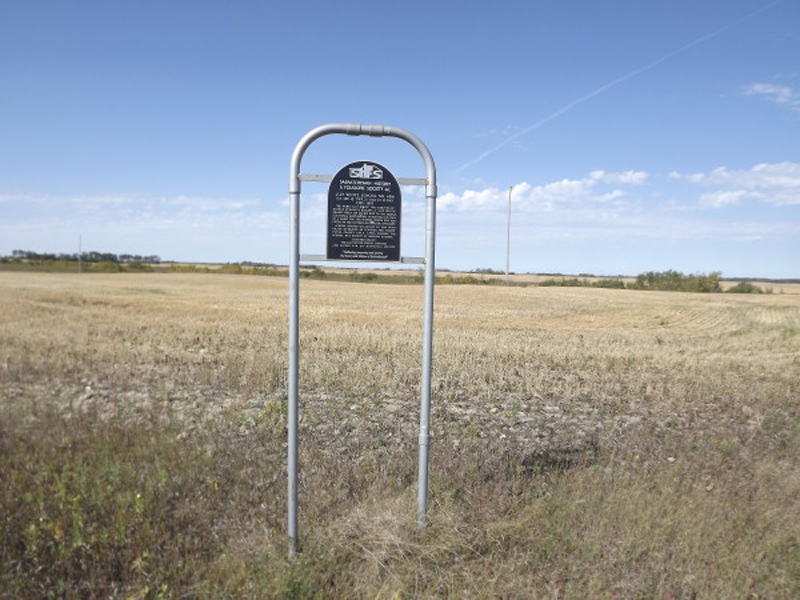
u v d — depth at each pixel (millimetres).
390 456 6375
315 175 4285
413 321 26562
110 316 24203
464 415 8891
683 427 8281
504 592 3795
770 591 3867
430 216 4465
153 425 7031
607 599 3754
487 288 61188
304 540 4270
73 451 6023
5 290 42781
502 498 5055
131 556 4090
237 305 33500
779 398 10422
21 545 4215
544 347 17562
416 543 4262
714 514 4750
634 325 30188
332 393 10047
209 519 4688
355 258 4383
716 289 73500
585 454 6637
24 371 11078
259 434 7090
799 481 5672
